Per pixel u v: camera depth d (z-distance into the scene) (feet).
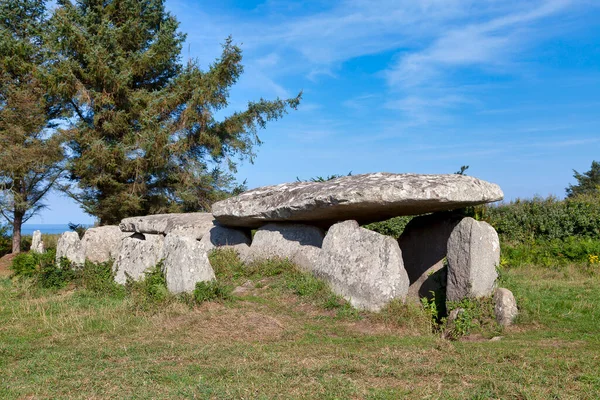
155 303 32.94
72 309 33.63
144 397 17.88
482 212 53.93
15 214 80.59
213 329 27.78
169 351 23.81
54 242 88.84
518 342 25.38
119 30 77.87
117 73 76.28
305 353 23.44
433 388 18.45
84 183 76.69
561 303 32.83
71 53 76.38
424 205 32.55
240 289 36.81
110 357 23.26
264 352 23.35
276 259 39.91
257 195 42.88
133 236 53.83
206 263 34.73
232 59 79.41
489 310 29.17
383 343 25.39
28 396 18.69
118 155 74.84
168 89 81.10
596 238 56.29
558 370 20.11
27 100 75.25
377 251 31.86
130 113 77.56
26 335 28.04
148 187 81.46
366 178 36.55
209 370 20.80
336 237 34.83
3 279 49.78
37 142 74.90
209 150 84.79
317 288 33.53
